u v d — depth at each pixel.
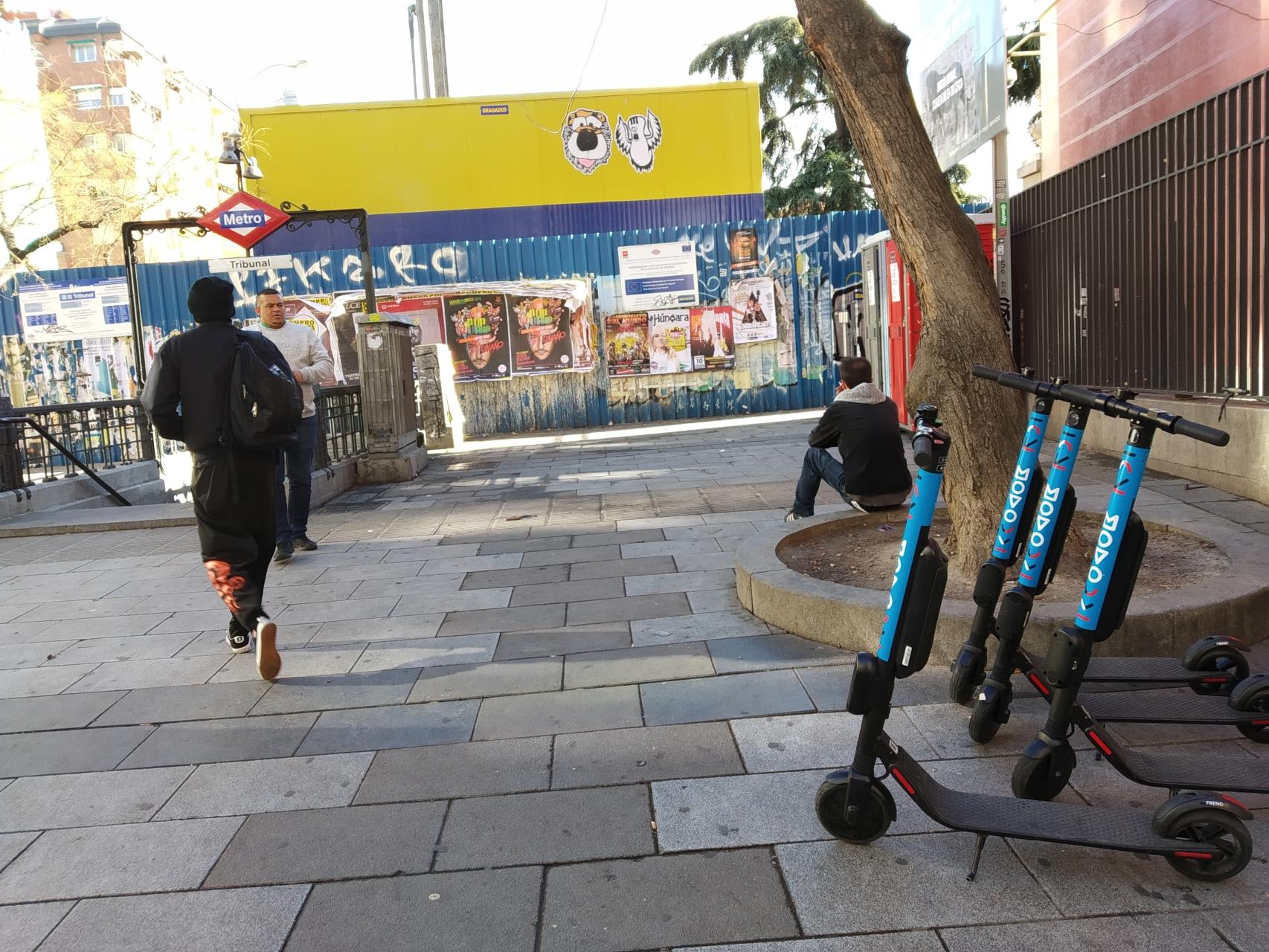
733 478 8.93
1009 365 4.45
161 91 41.09
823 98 25.81
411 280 15.41
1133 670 3.41
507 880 2.59
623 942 2.31
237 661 4.51
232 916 2.50
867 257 11.72
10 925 2.51
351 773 3.29
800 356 15.50
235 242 10.75
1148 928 2.26
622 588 5.32
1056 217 8.99
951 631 3.81
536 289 15.27
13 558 7.23
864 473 5.75
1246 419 6.11
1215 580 3.98
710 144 16.86
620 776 3.14
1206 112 6.59
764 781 3.05
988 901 2.39
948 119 10.24
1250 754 3.12
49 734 3.76
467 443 14.48
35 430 9.81
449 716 3.71
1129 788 2.94
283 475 6.42
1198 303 6.77
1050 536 3.06
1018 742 3.25
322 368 6.71
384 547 6.82
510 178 16.77
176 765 3.43
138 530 8.09
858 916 2.36
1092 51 9.99
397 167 16.67
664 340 15.44
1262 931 2.23
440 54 19.41
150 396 4.11
